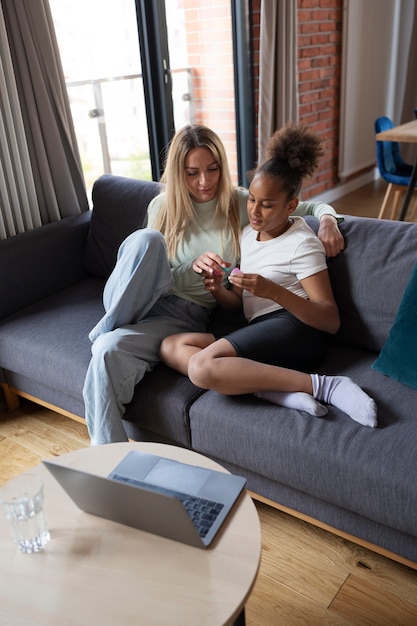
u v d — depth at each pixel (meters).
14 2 2.27
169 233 1.98
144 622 0.90
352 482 1.32
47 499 1.17
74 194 2.64
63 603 0.94
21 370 2.03
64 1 3.01
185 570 0.98
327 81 4.38
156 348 1.75
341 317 1.79
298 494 1.51
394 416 1.43
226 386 1.54
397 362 1.57
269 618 1.39
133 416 1.71
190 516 1.04
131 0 3.04
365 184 5.25
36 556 1.04
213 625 0.88
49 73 2.44
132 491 0.98
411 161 5.15
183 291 1.97
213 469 1.20
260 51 3.54
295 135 1.69
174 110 3.56
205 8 3.46
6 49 2.27
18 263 2.25
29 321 2.11
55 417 2.25
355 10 4.38
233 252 1.95
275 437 1.43
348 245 1.79
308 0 3.91
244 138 3.96
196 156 1.85
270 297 1.61
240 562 0.99
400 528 1.29
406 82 4.85
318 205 1.98
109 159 3.55
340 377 1.52
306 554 1.57
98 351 1.65
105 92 3.36
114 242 2.35
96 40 3.21
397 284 1.68
